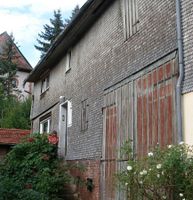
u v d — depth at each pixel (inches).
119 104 437.7
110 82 473.4
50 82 792.3
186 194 242.2
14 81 2080.5
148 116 369.1
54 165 546.3
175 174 245.9
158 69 360.2
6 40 2165.4
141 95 387.9
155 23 379.2
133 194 268.7
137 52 410.6
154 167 253.4
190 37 315.3
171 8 352.5
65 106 679.1
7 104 1652.3
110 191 430.3
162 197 250.5
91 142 514.0
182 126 307.3
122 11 462.6
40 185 502.6
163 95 346.0
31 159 553.0
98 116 500.1
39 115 861.8
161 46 361.4
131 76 415.8
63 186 527.8
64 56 703.7
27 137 610.9
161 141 341.1
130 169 269.1
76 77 617.9
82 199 510.9
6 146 885.2
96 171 481.1
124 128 417.4
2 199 456.4
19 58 2175.2
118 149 423.8
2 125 1330.0
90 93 542.0
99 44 529.0
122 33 456.8
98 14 542.0
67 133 627.8
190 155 256.2
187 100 305.7
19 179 527.8
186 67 315.3
